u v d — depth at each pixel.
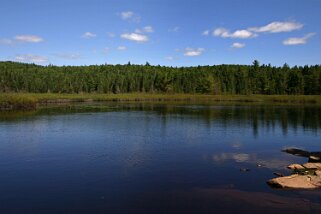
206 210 13.65
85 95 113.81
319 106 73.56
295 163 21.53
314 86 117.19
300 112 57.06
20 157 22.95
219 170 19.75
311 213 13.28
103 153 24.25
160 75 148.75
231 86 134.75
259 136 32.19
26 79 137.75
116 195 15.44
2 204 14.35
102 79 146.38
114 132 34.09
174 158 22.73
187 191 15.97
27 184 17.06
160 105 78.69
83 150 25.23
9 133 33.19
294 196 15.16
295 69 134.25
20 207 14.04
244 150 25.61
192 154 24.06
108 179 17.89
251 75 138.88
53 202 14.59
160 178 18.09
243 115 51.72
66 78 144.38
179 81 142.50
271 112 57.38
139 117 48.44
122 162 21.64
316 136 32.34
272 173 19.05
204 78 132.62
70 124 40.16
